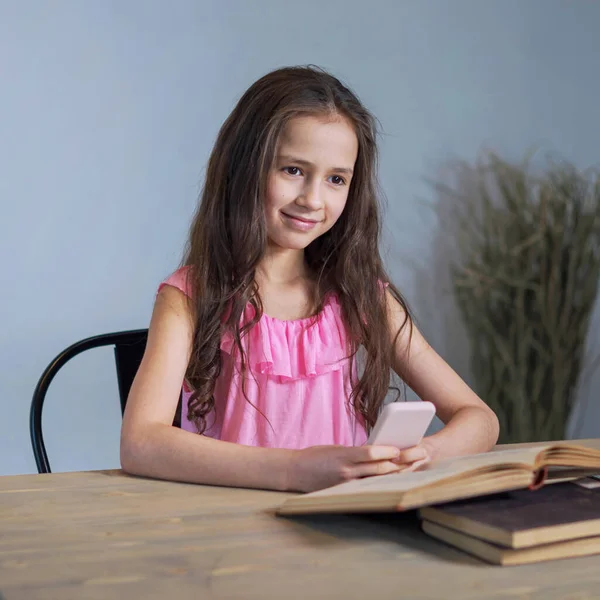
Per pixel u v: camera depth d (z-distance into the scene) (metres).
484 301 2.67
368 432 1.43
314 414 1.36
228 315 1.31
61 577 0.63
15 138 2.35
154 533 0.74
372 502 0.69
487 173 2.83
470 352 2.79
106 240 2.45
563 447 0.77
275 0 2.60
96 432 2.47
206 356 1.30
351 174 1.28
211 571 0.64
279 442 1.34
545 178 2.88
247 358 1.33
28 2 2.36
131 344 1.54
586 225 2.66
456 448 1.10
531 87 2.91
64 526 0.77
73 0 2.39
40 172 2.38
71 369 2.43
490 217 2.73
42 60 2.37
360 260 1.40
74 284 2.42
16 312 2.37
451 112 2.82
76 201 2.41
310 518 0.79
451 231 2.80
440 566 0.65
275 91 1.26
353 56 2.70
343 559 0.67
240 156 1.29
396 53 2.75
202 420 1.34
